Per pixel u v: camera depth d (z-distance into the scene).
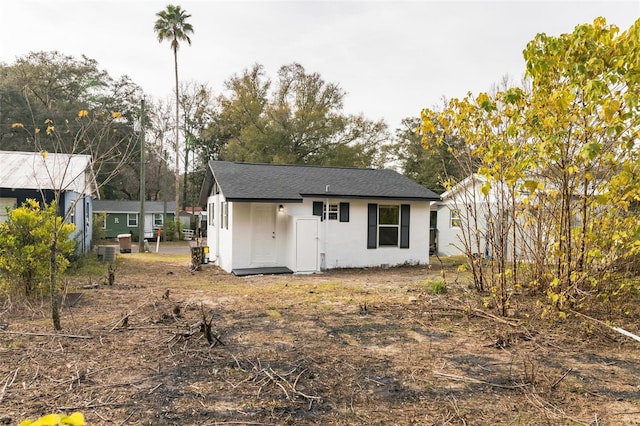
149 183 38.28
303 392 3.21
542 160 4.84
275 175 13.52
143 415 2.79
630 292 5.92
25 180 10.86
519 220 7.70
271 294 7.64
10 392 3.12
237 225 11.68
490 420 2.79
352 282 9.65
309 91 29.09
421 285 8.80
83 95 31.58
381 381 3.46
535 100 4.88
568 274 5.55
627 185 4.67
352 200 12.86
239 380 3.43
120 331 4.82
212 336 4.51
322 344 4.47
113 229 30.11
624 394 3.22
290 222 11.83
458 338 4.77
